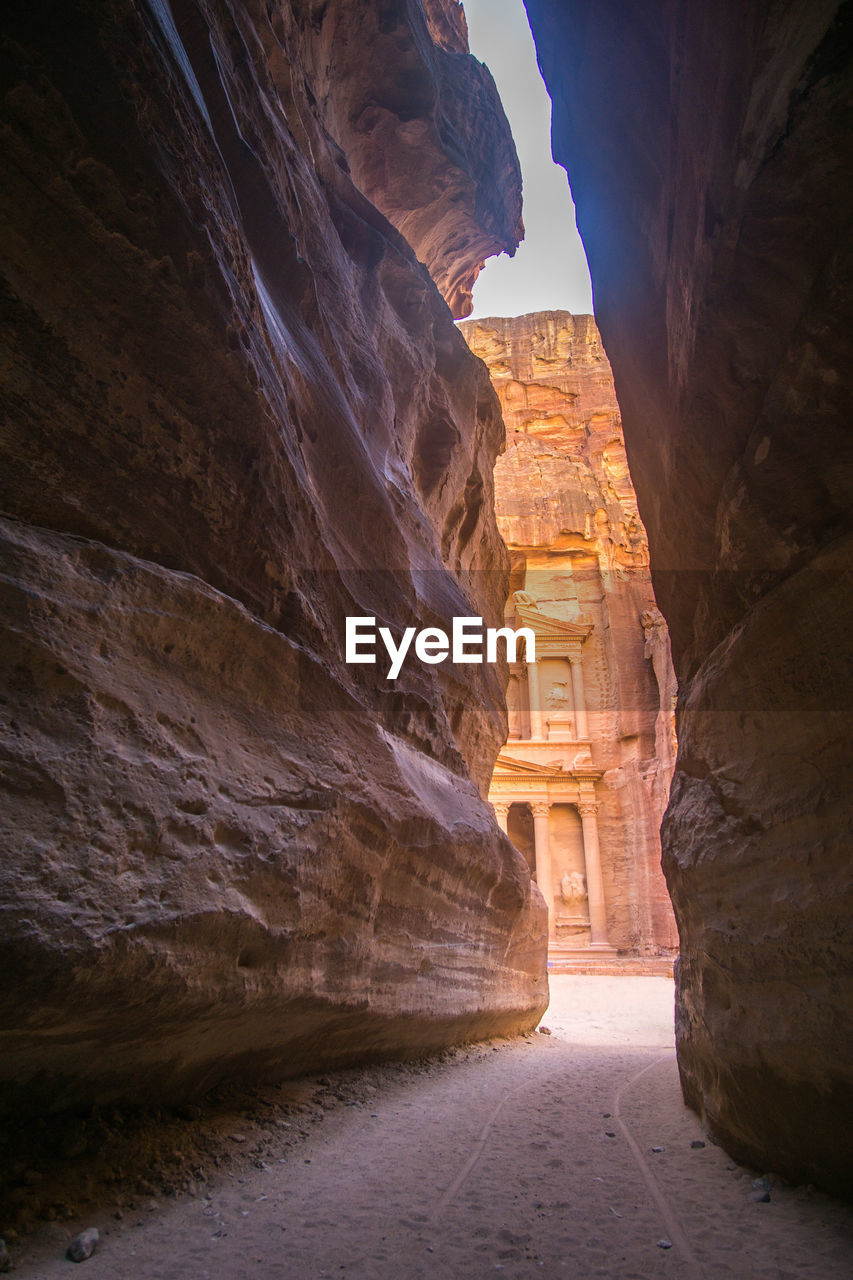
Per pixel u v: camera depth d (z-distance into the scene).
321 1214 4.09
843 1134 4.03
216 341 4.89
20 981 3.13
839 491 4.33
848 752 4.15
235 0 7.77
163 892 3.96
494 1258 3.59
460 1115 6.66
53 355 4.08
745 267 4.29
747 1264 3.46
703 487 6.12
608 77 7.09
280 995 5.18
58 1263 3.26
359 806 6.35
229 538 5.37
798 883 4.47
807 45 3.15
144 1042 4.27
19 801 3.33
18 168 3.78
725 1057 5.20
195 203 4.57
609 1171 5.05
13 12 3.65
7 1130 3.85
